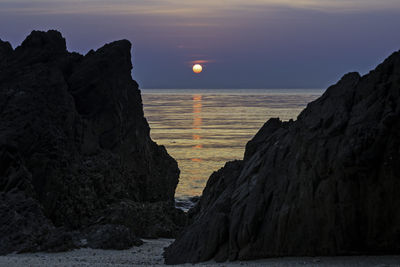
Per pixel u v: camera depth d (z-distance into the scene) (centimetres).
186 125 17175
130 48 5303
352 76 2277
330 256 2042
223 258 2247
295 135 2356
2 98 4122
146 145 5450
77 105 4775
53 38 4947
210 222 2419
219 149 11369
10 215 3123
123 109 5078
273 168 2334
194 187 7306
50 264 2197
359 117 2073
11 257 2541
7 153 3500
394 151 1945
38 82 4297
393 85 2064
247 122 18425
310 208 2077
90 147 4619
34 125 3897
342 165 2000
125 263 2475
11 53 4919
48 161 3828
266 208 2227
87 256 2700
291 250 2098
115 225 3325
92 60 4912
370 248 2002
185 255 2416
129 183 4844
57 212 3809
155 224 3972
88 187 4084
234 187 2645
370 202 1988
